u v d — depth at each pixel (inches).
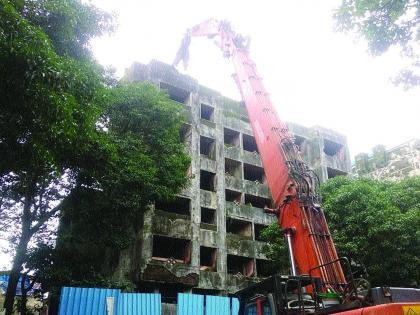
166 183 879.1
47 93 339.3
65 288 684.1
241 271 1428.4
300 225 402.3
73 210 811.4
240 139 1599.4
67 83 366.0
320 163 1752.0
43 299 972.6
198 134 1445.6
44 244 818.8
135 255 1159.0
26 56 324.8
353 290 297.4
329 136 1856.5
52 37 468.1
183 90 1482.5
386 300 261.6
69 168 736.3
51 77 339.3
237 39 643.5
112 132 831.1
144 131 896.3
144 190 821.2
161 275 1142.3
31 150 407.8
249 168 1627.7
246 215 1466.5
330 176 1839.3
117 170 776.3
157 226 1198.9
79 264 836.6
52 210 813.2
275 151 466.0
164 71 1441.9
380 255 768.3
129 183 796.0
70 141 417.4
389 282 786.2
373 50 434.3
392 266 762.8
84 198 805.2
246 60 606.2
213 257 1331.2
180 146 954.1
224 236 1362.0
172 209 1370.6
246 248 1400.1
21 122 375.6
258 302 324.8
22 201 808.9
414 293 270.8
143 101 899.4
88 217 826.8
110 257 1174.3
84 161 690.2
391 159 1754.4
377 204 811.4
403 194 887.1
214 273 1275.8
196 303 805.9
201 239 1301.7
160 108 902.4
